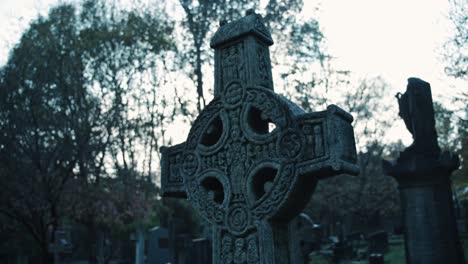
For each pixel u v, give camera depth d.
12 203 14.66
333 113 3.87
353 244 22.86
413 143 10.84
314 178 4.05
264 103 4.34
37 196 14.41
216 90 4.90
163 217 24.59
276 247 4.19
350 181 27.14
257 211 4.20
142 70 17.36
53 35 16.08
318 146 3.89
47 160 14.70
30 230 14.89
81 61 16.02
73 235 22.31
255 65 4.64
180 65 18.44
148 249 23.95
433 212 10.20
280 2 18.84
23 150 14.56
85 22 16.98
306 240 15.96
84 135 15.32
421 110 11.06
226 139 4.59
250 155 4.36
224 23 5.10
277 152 4.13
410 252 10.38
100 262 17.64
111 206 15.91
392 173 10.84
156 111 19.00
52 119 15.09
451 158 10.19
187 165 4.91
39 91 15.01
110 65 16.50
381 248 18.75
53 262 14.91
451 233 10.08
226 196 4.47
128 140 17.58
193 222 25.86
